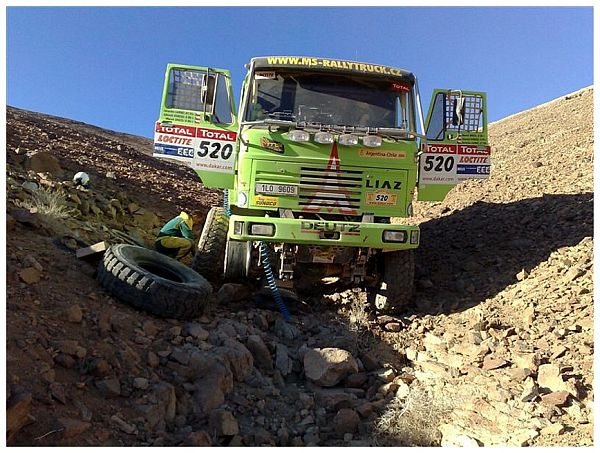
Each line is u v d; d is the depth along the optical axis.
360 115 6.74
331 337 5.82
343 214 6.29
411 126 6.87
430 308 6.79
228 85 6.76
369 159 6.32
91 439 3.46
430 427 4.25
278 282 6.70
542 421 4.07
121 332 4.70
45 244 5.92
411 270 6.61
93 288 5.28
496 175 13.40
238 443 3.90
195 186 15.91
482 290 6.98
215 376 4.38
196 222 10.39
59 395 3.62
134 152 19.72
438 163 7.11
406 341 5.95
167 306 5.21
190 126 6.67
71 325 4.49
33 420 3.32
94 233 7.46
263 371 5.07
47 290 4.86
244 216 6.34
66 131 19.06
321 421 4.46
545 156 13.69
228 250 6.70
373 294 7.09
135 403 3.92
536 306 6.03
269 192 6.22
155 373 4.34
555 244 7.50
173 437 3.77
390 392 4.87
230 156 6.70
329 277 7.41
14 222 5.96
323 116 6.68
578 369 4.72
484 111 7.32
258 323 5.93
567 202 9.03
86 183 10.08
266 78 6.76
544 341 5.30
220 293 6.56
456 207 11.40
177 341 4.83
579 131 15.12
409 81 6.95
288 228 6.02
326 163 6.26
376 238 6.10
